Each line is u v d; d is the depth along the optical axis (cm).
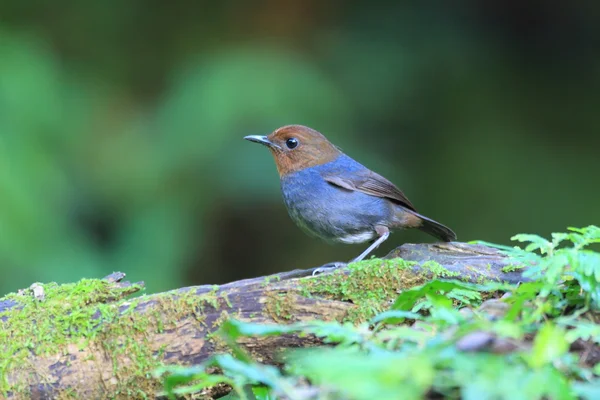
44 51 1342
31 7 1488
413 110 1523
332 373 315
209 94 1311
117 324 566
